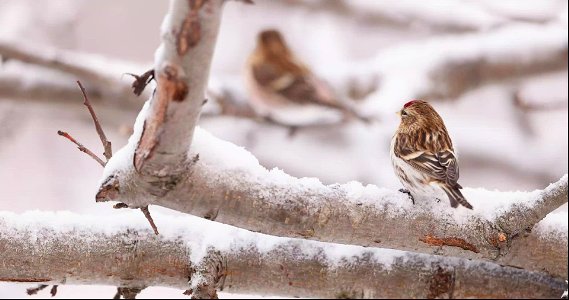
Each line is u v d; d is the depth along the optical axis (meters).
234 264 6.54
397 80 13.62
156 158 5.29
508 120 15.77
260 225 5.96
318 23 16.62
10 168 15.53
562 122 15.72
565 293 6.81
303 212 6.00
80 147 5.60
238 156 5.89
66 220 6.36
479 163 15.58
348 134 15.20
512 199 6.36
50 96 13.57
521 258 6.61
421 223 6.22
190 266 6.45
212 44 4.71
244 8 17.39
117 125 15.37
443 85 13.55
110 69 12.82
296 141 15.41
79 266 6.27
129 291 6.52
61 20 16.14
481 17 15.08
